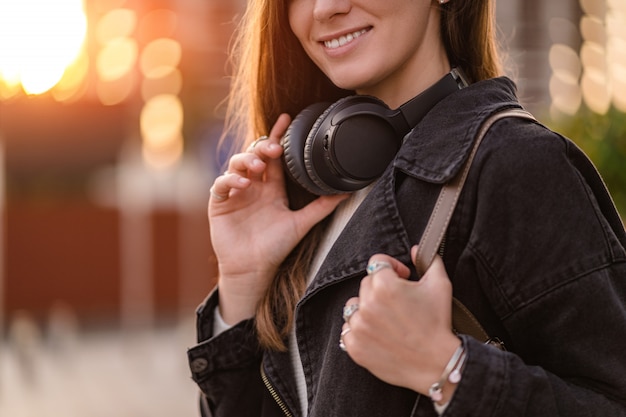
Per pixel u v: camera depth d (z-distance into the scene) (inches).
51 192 533.6
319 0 57.6
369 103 57.9
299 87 69.6
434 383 46.6
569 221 48.4
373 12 56.3
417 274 50.7
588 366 47.9
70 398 280.8
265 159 67.7
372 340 47.6
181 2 373.7
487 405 45.8
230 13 371.9
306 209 64.6
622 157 141.7
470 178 50.5
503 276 48.9
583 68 277.3
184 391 288.5
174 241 442.0
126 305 439.2
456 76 58.6
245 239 66.6
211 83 378.6
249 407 66.6
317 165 58.4
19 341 387.2
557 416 46.7
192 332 384.5
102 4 383.2
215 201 67.3
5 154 514.6
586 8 292.8
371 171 57.8
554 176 48.9
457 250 50.8
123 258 439.5
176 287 442.0
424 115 57.9
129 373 319.0
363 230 53.7
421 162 52.9
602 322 47.6
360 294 48.6
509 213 48.9
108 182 537.3
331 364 52.9
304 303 55.8
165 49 382.9
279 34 67.4
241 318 66.9
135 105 412.5
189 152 421.1
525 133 50.2
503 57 87.5
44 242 432.8
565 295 47.7
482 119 51.8
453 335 47.5
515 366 46.6
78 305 435.2
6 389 295.3
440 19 60.3
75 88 436.1
